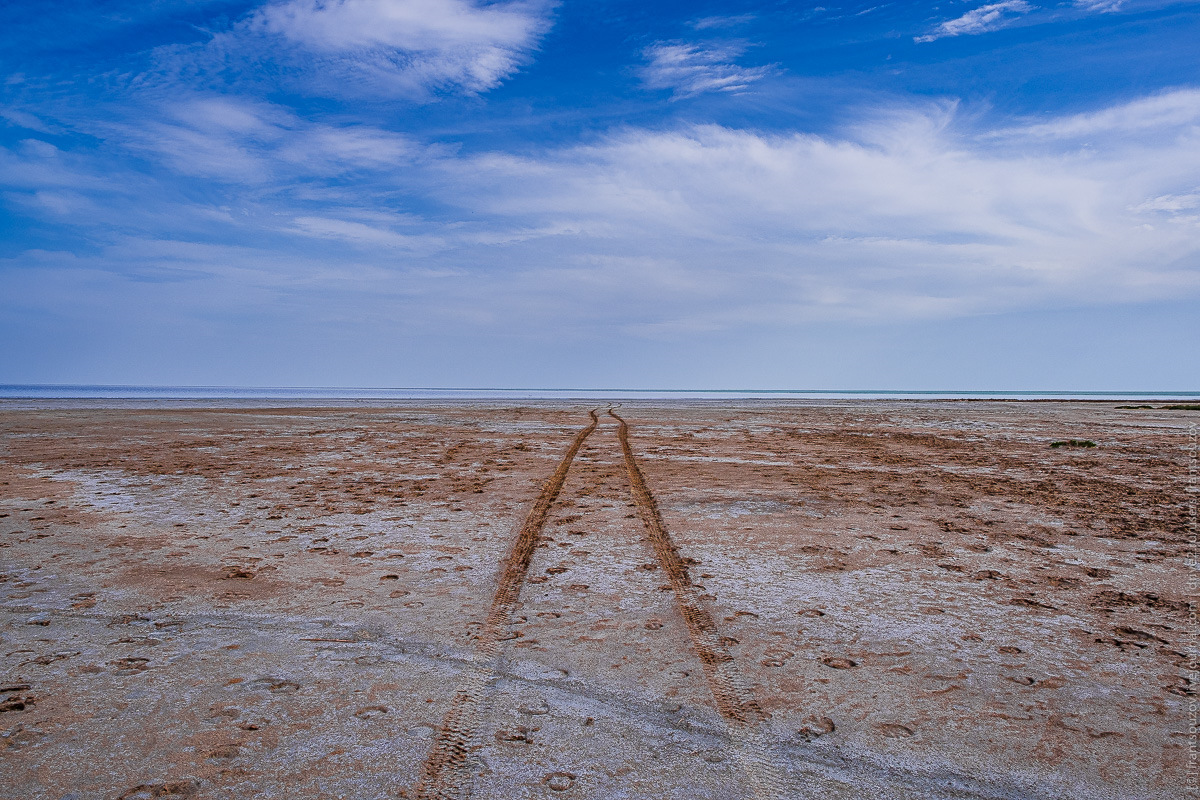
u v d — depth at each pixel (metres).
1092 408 38.09
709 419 26.62
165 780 2.84
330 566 6.01
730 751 3.14
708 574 5.86
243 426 20.72
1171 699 3.66
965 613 4.97
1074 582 5.72
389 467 11.99
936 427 23.30
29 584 5.46
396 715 3.43
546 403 44.69
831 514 8.30
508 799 2.74
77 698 3.57
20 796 2.71
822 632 4.59
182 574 5.75
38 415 24.92
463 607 5.02
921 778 2.94
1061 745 3.20
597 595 5.30
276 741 3.16
